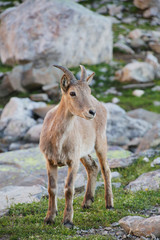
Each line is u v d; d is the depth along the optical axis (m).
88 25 81.31
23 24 81.62
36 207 21.41
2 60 87.12
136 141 47.62
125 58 89.69
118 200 22.86
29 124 54.12
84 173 29.42
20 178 29.00
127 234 17.80
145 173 27.56
